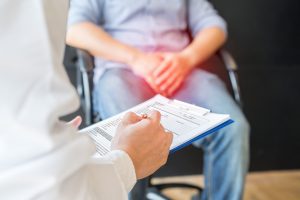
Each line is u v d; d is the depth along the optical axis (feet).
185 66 3.69
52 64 1.13
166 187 4.77
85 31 3.62
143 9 3.95
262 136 5.79
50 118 1.15
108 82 3.48
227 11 5.24
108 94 3.34
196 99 3.43
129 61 3.64
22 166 1.17
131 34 3.95
